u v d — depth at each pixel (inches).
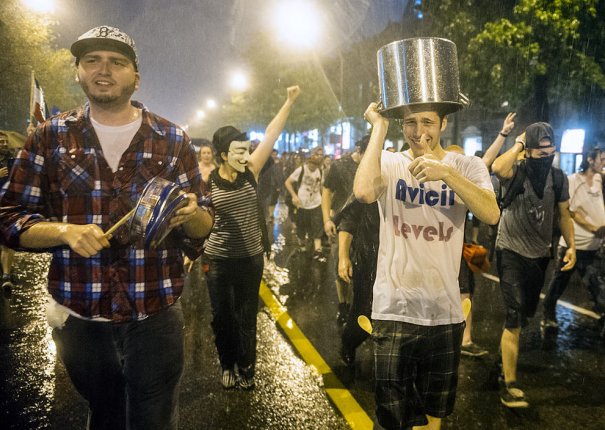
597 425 130.7
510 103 522.6
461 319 91.8
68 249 78.0
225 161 142.1
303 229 380.2
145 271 79.9
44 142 77.8
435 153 91.5
